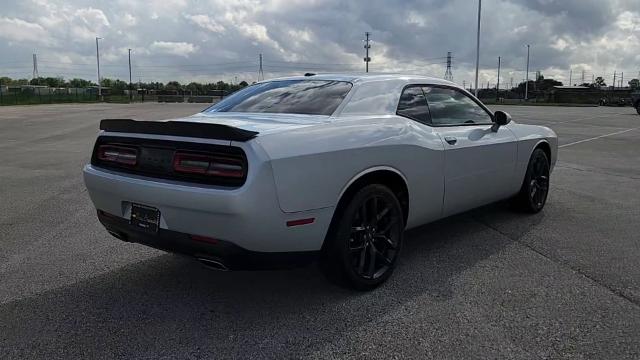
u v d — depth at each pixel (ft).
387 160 11.84
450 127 14.42
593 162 33.50
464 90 15.78
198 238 10.04
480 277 12.62
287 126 10.64
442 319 10.38
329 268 11.35
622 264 13.48
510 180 16.93
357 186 11.46
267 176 9.55
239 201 9.37
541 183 18.98
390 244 12.24
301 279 12.62
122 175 11.14
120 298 11.57
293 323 10.28
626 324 10.12
